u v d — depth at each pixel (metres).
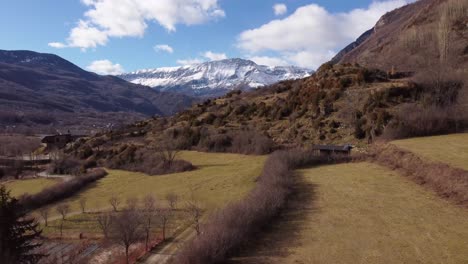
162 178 81.06
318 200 49.75
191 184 70.50
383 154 67.88
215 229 37.41
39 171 109.12
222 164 84.06
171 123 129.50
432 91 88.44
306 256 34.41
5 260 35.34
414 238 35.69
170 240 46.03
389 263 31.64
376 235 37.31
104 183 85.25
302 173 65.25
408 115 78.88
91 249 48.62
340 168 66.44
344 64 121.56
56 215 65.12
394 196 48.41
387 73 111.25
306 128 90.06
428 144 65.81
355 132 80.44
